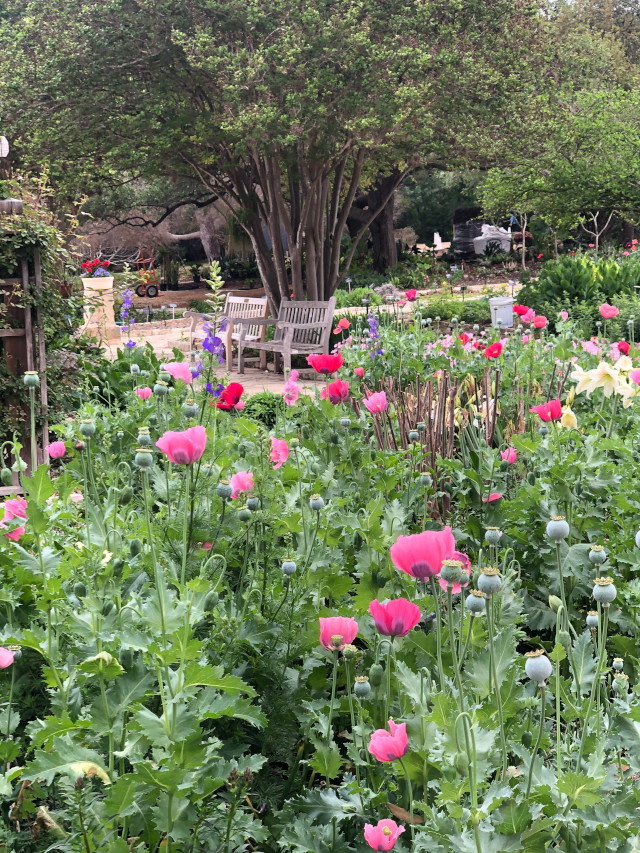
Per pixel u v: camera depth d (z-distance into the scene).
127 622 1.92
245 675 2.08
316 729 2.04
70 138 13.91
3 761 1.71
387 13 13.33
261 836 1.66
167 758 1.49
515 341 6.30
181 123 13.36
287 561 2.18
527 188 18.91
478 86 13.75
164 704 1.54
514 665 1.79
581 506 3.12
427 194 42.09
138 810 1.53
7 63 13.88
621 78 32.53
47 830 1.55
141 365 5.96
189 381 3.70
